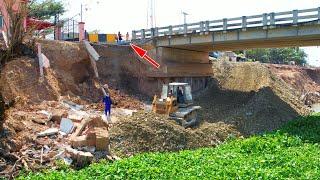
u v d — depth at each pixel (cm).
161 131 2469
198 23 4041
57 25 3634
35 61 3161
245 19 3706
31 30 2336
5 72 2661
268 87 4353
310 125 3111
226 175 1551
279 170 1647
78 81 3628
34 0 2455
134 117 2591
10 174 1675
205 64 4841
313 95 6669
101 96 3597
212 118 3469
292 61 12319
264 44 4228
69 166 1828
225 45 4350
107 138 2067
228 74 5072
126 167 1656
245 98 4266
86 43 3772
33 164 1770
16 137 1975
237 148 2227
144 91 4112
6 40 2227
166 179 1521
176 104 3017
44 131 2169
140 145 2306
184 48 4556
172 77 4181
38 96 2944
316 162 1816
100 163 1898
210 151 2134
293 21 3403
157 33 4331
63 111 2614
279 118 3550
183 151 2122
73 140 2020
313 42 3994
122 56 4169
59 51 3506
